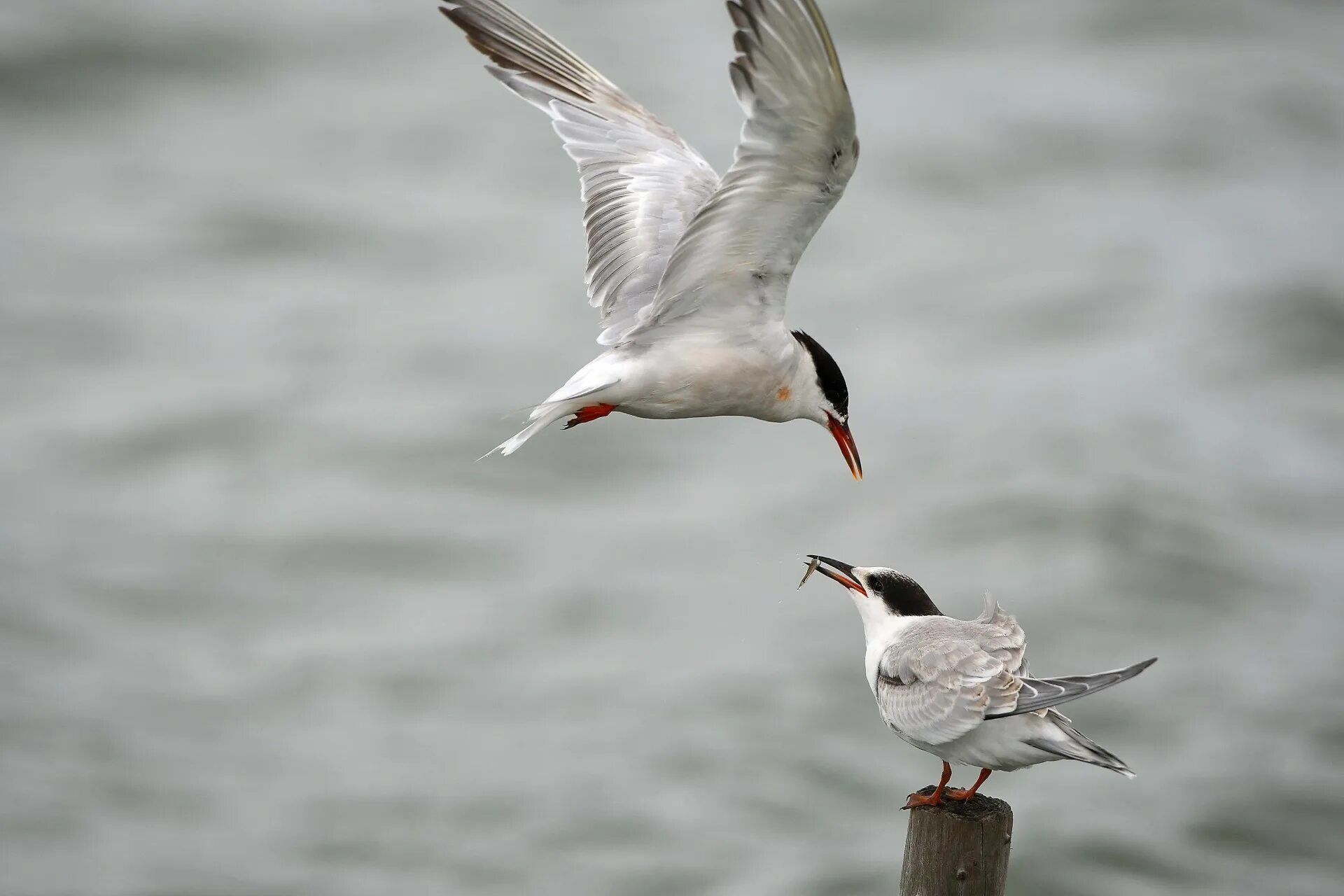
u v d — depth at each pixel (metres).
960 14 36.50
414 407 21.58
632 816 13.69
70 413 21.58
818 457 20.05
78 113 32.00
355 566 18.02
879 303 24.77
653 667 15.86
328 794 14.02
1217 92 33.12
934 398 21.50
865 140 30.84
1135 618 16.44
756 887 12.75
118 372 22.78
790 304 24.78
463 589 17.55
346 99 33.41
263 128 31.88
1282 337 23.09
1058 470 18.94
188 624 16.84
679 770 14.23
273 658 16.22
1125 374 22.12
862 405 21.39
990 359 22.86
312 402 21.80
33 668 15.84
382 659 16.16
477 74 34.94
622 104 8.32
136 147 31.02
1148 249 26.53
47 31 33.59
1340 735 14.67
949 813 6.57
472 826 13.55
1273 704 15.16
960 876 6.50
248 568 17.94
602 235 7.81
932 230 27.59
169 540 18.42
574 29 35.94
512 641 16.41
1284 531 18.19
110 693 15.48
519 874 13.05
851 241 27.19
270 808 13.80
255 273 26.48
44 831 13.45
